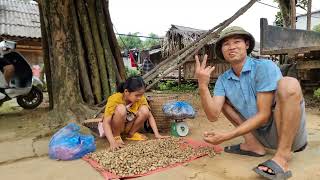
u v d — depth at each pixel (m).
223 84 2.98
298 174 2.49
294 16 8.63
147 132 4.35
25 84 6.79
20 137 4.30
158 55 18.34
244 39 2.83
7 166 3.02
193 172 2.63
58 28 5.37
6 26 14.55
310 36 8.40
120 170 2.64
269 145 2.95
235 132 2.64
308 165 2.71
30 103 7.41
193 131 4.35
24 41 14.66
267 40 6.95
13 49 6.46
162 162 2.83
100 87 5.82
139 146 3.36
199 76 2.64
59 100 5.25
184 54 6.41
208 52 13.21
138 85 3.50
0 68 6.53
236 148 3.16
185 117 3.99
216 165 2.80
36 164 3.03
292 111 2.37
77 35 5.64
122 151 3.17
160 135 3.94
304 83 7.87
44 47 6.26
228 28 2.80
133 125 3.86
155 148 3.26
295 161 2.83
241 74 2.82
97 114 4.87
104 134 3.78
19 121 5.70
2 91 6.45
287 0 11.58
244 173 2.57
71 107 5.14
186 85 13.57
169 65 6.23
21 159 3.25
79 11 5.82
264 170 2.37
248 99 2.83
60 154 3.12
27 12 16.39
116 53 6.34
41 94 7.57
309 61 6.70
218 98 2.95
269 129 2.80
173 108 3.96
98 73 5.84
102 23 6.03
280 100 2.41
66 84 5.28
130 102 3.72
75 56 5.58
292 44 7.75
